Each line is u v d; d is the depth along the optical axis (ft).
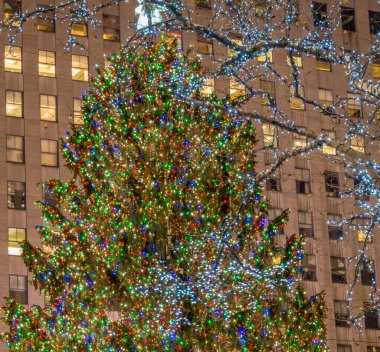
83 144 153.48
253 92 92.68
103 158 151.64
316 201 298.56
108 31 288.71
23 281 263.70
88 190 152.76
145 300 146.51
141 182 148.56
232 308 145.18
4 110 276.21
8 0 283.59
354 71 96.73
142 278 147.64
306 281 292.20
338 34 312.50
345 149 82.99
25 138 275.39
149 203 146.92
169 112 148.77
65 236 153.69
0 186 269.23
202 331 143.64
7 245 265.34
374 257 298.97
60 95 281.54
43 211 156.56
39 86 280.51
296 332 149.28
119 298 149.38
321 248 295.48
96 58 286.05
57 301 153.07
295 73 87.30
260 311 146.72
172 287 143.13
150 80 149.07
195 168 147.02
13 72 280.10
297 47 87.30
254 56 93.45
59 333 152.35
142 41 100.01
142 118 150.10
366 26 316.81
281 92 304.30
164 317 145.07
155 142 149.18
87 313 150.92
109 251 149.89
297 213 296.10
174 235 145.28
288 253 149.59
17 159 273.33
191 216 144.66
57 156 276.21
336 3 311.47
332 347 288.51
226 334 144.56
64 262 153.38
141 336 146.51
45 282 154.20
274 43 86.94
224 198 144.25
